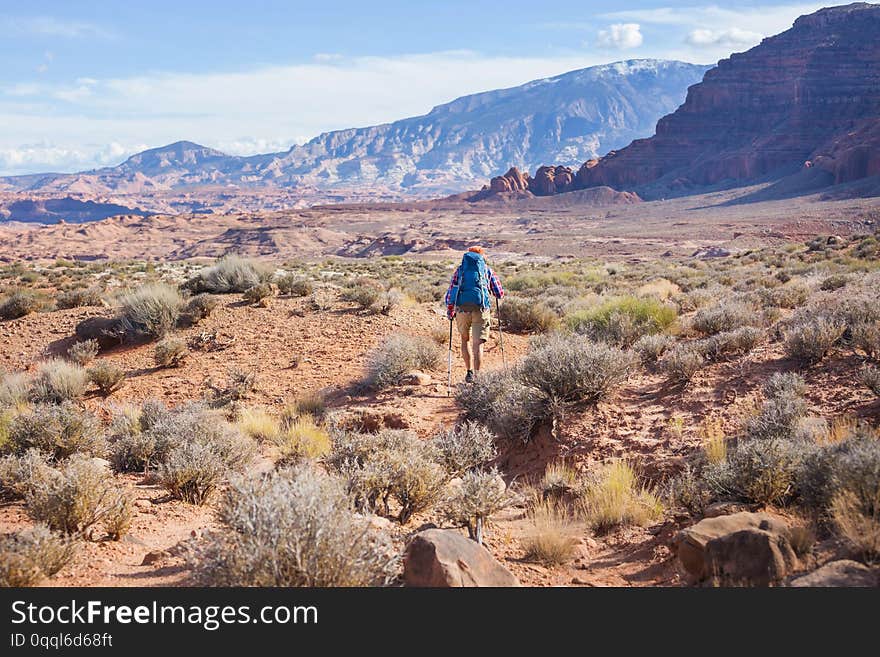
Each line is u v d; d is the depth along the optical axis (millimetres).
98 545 6043
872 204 189750
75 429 9672
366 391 13461
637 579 5039
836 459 5238
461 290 12227
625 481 6840
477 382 10719
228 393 14273
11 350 19125
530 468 8305
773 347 10398
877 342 8781
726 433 7637
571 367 8992
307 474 4715
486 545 5941
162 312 19016
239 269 23875
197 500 7684
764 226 172750
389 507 6809
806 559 4512
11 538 5355
